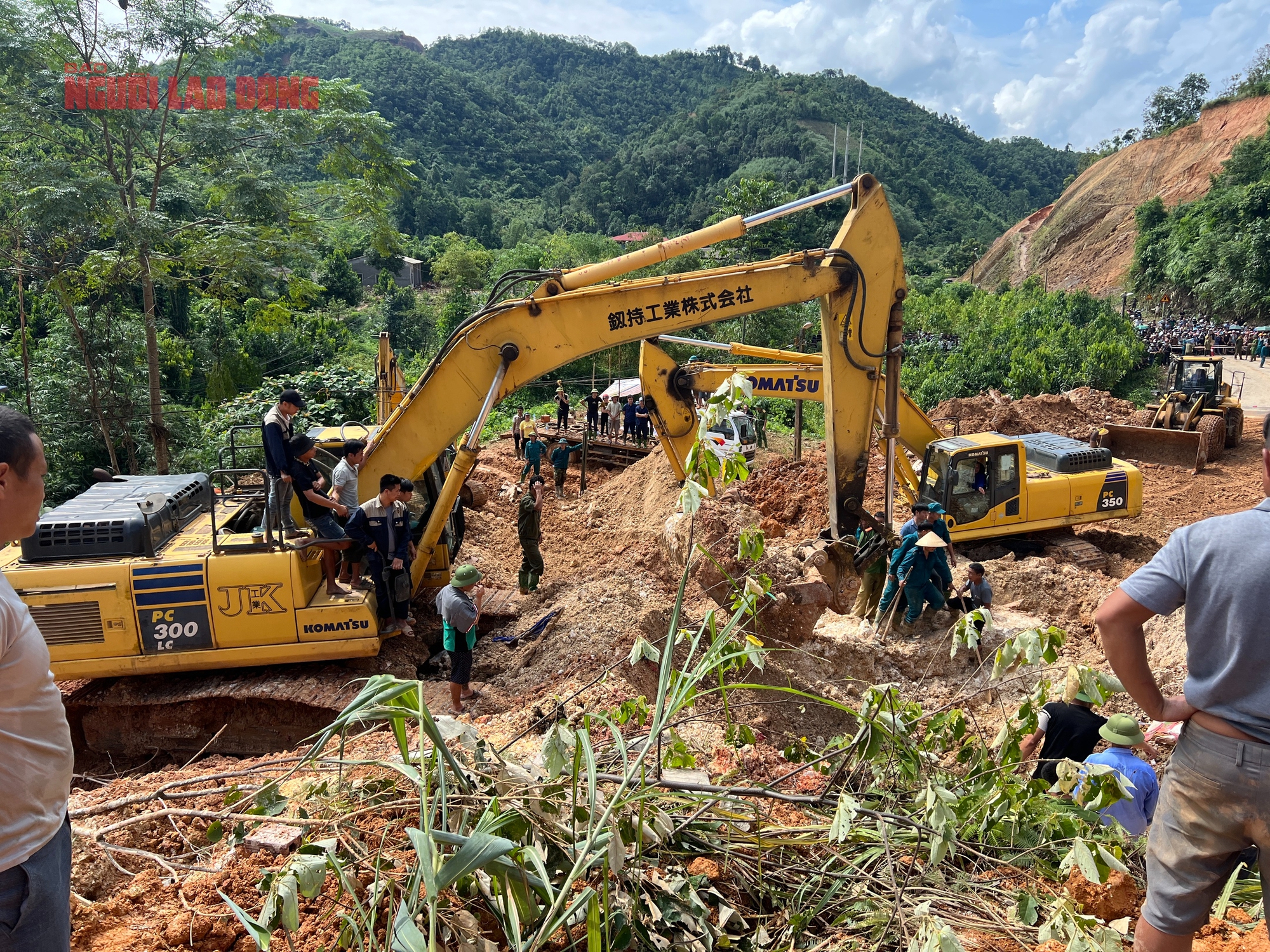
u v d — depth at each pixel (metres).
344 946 3.10
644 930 3.20
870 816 3.72
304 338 42.62
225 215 21.30
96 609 7.91
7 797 2.19
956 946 2.62
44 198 17.33
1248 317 60.12
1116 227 87.06
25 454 2.26
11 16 17.86
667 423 14.13
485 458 21.89
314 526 8.62
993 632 9.50
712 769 5.30
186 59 19.81
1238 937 3.44
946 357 41.47
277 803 3.74
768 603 8.89
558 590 11.78
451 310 56.31
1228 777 2.38
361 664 9.01
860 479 10.14
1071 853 3.08
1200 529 2.48
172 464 22.66
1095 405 26.44
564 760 3.21
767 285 9.45
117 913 3.88
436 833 2.62
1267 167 66.31
